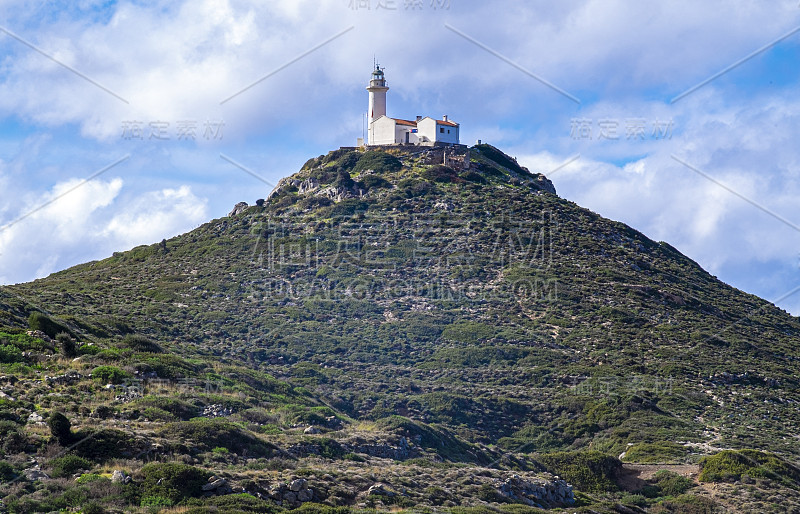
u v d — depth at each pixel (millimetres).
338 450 59531
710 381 94750
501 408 87938
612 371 94250
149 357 71562
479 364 96875
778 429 83938
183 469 44844
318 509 44469
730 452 71375
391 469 57531
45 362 61656
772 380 96312
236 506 42969
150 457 47531
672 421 84312
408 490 52625
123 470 44656
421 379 93625
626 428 83000
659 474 70562
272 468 51156
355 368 95125
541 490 60625
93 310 96812
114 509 40688
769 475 68812
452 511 49281
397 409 84875
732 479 68500
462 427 82750
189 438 51969
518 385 92938
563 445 82500
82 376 60594
